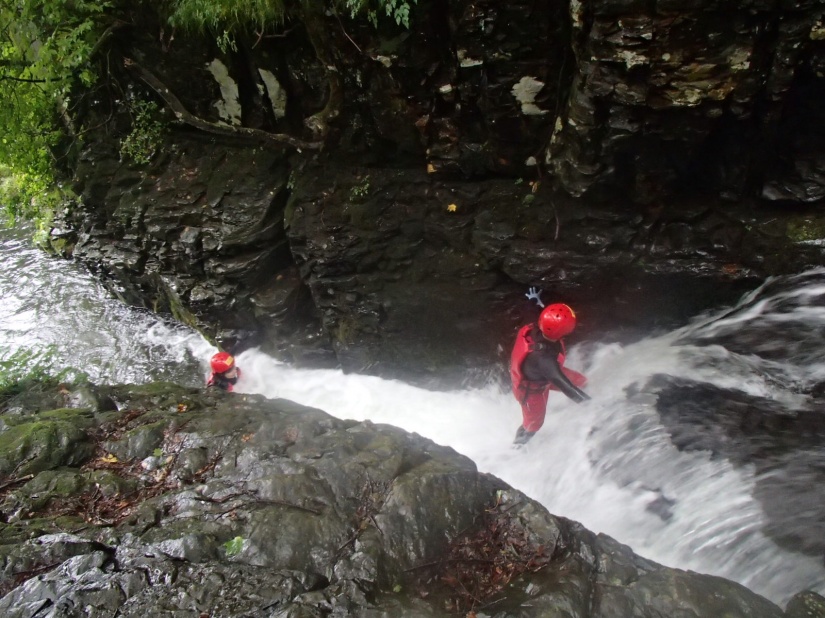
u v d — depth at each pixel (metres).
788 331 4.53
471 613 2.69
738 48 3.88
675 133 4.36
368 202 5.91
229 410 4.36
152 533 3.17
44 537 3.16
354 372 6.56
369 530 3.10
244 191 6.46
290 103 6.26
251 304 6.77
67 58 6.25
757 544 3.71
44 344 8.16
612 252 5.11
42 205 8.05
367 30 5.02
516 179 5.48
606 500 4.65
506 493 3.28
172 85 6.53
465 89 5.02
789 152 4.52
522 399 4.79
